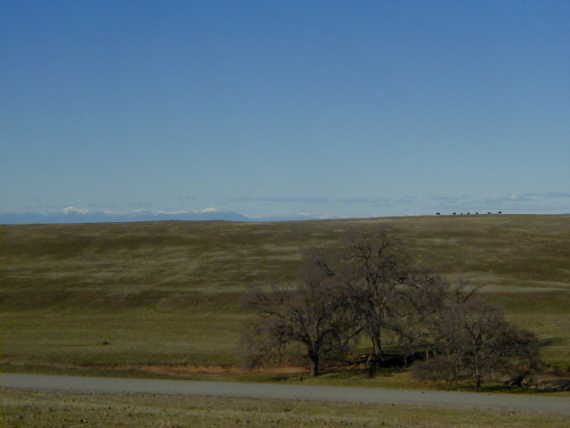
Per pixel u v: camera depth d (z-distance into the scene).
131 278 83.06
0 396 28.25
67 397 28.92
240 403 28.66
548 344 48.78
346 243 53.66
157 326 61.72
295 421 21.91
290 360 49.44
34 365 45.19
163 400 28.86
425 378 40.50
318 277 48.47
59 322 64.25
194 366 47.19
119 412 22.64
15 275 85.00
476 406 29.67
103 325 62.41
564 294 70.12
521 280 78.12
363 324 48.78
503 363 40.50
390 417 25.20
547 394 35.69
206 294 75.00
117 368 46.12
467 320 41.00
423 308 50.59
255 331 46.12
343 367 48.94
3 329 60.31
